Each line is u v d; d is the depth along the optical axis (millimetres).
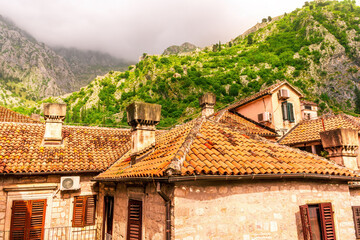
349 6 124312
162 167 5461
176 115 82688
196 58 129375
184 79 101312
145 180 5820
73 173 10328
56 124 11516
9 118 16016
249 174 5523
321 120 14906
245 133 8250
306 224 6039
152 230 5930
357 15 114188
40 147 10836
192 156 5805
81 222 10289
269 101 17281
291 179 6426
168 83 101375
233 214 5621
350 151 8422
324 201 6668
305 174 6074
